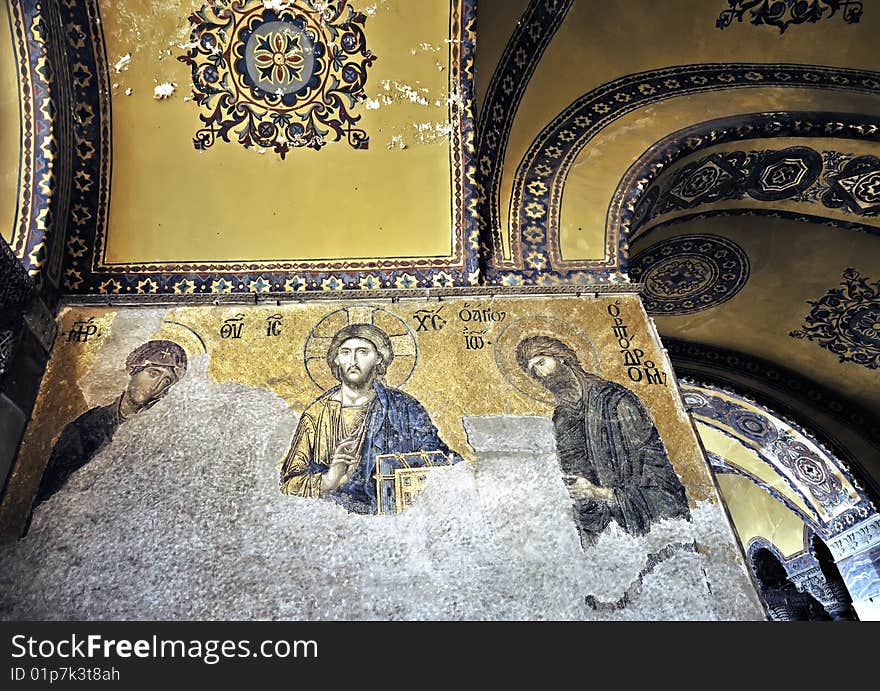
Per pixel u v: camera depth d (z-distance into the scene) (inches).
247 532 107.5
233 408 122.5
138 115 142.7
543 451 119.1
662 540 108.6
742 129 162.4
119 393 123.4
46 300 128.6
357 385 127.0
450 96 146.9
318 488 113.0
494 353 132.6
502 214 153.7
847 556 291.7
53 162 133.0
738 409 288.8
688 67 179.5
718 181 176.4
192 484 112.7
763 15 173.6
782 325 264.2
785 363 278.2
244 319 135.0
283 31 141.6
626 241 150.7
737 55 180.1
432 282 142.7
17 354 118.7
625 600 102.0
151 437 118.1
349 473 114.9
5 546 105.0
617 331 136.9
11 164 131.1
